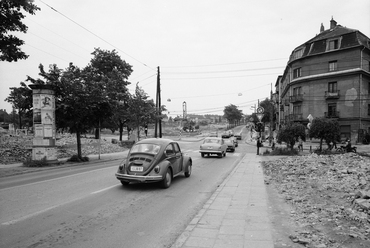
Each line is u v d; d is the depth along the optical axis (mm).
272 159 17641
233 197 7328
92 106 17203
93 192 8102
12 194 7758
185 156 11141
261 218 5426
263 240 4289
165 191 8422
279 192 7879
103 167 14609
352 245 3928
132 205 6723
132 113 33312
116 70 35156
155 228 5105
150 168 8500
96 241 4445
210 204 6602
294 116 43969
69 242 4387
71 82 16781
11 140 24953
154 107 34469
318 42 42031
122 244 4344
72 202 6895
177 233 4852
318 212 5594
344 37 39469
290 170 11602
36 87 15414
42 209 6223
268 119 75938
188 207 6617
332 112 40188
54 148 15766
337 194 6879
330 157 14641
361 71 37531
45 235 4664
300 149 27562
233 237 4430
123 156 21891
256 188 8570
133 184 9477
